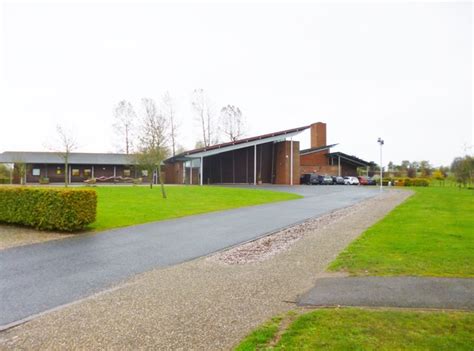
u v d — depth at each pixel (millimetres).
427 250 7434
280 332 3822
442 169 54281
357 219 13031
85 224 10805
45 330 4055
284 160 43156
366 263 6625
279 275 6188
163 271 6555
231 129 63750
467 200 19484
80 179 43281
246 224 12102
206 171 45469
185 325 4117
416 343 3441
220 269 6680
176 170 46156
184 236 9984
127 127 53438
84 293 5352
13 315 4516
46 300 5055
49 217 10398
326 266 6688
